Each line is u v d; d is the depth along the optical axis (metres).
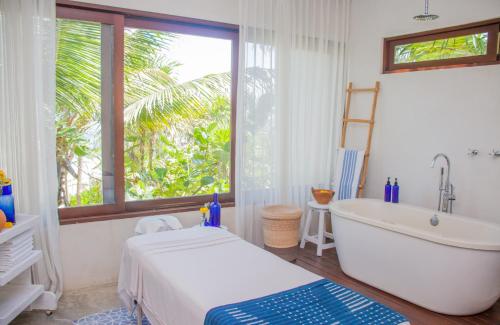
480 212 3.30
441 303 2.68
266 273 1.99
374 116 4.10
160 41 3.33
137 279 2.23
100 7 2.94
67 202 3.04
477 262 2.51
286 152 3.92
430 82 3.61
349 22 4.29
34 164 2.72
